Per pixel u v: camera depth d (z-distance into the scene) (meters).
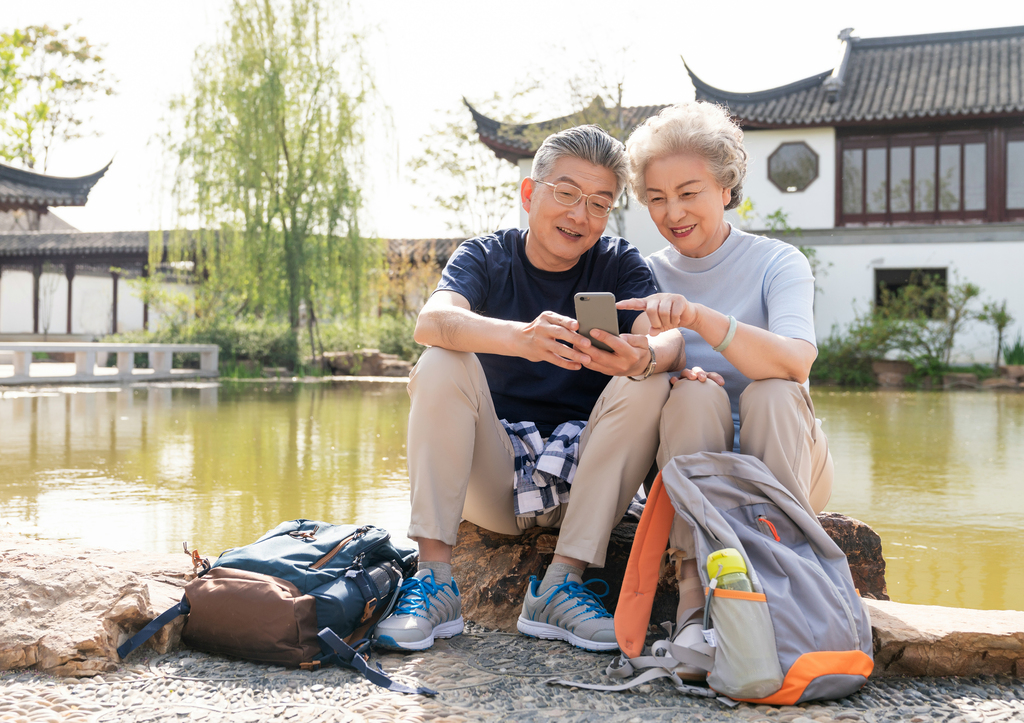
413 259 19.80
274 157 13.72
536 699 1.29
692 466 1.42
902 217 15.40
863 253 15.09
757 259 1.79
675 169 1.73
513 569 1.82
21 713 1.22
